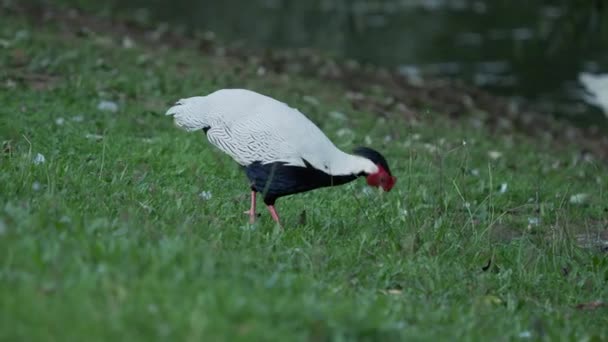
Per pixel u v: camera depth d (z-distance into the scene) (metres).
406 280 9.94
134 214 9.68
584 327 9.43
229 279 7.91
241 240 9.84
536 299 10.23
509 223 12.79
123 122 14.70
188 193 11.50
